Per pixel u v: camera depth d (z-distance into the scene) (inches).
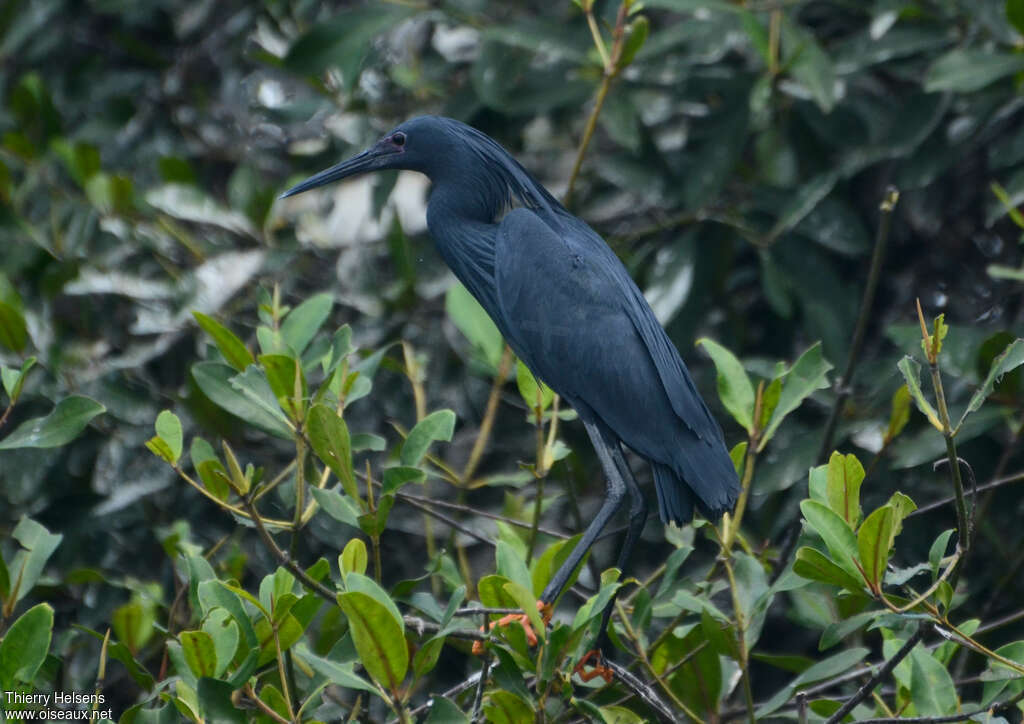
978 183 432.8
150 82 490.6
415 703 377.4
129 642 310.3
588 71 410.0
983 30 404.5
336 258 447.5
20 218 415.5
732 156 406.3
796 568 236.8
